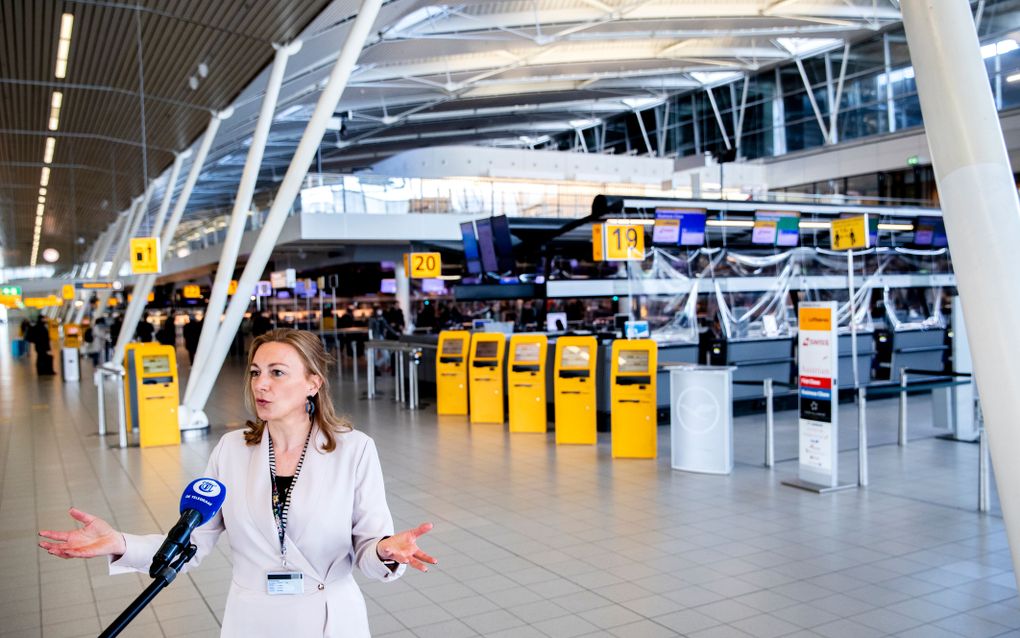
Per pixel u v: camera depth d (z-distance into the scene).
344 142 30.58
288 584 2.20
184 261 35.22
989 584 4.98
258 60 11.46
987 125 3.36
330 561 2.24
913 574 5.18
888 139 25.00
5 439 11.77
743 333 13.50
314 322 30.45
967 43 3.43
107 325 30.52
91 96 12.98
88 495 8.06
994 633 4.27
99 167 19.45
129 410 11.87
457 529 6.44
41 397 17.27
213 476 2.32
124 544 2.14
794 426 11.05
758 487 7.60
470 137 39.56
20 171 19.88
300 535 2.21
